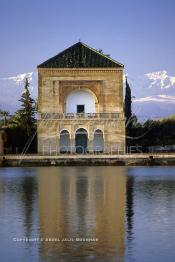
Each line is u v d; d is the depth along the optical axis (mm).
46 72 133750
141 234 38375
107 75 134375
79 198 58250
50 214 46719
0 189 68750
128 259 32344
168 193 62938
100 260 32156
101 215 46125
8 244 35875
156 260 32156
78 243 35906
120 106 134250
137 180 81750
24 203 54094
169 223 42312
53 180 82312
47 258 32656
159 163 122875
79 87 134375
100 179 83750
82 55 137250
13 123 161250
